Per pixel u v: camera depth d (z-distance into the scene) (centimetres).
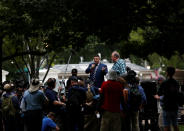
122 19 915
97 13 881
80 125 1477
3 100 1620
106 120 1236
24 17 1068
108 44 981
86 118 1475
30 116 1399
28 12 1023
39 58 2973
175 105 1191
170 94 1186
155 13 945
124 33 942
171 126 1216
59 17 1000
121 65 1403
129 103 1342
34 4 975
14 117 1614
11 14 1078
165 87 1192
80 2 870
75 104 1455
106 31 928
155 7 950
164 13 931
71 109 1464
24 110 1419
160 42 957
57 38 1065
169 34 918
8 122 1619
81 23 957
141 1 920
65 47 1106
